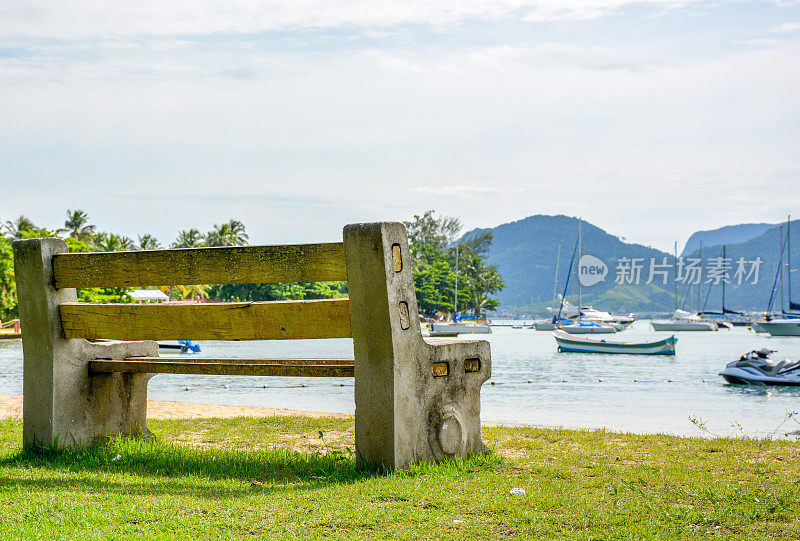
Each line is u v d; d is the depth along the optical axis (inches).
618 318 4734.3
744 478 257.3
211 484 237.1
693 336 3612.2
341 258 244.2
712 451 329.4
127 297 2677.2
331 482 238.4
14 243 277.6
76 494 216.4
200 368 277.0
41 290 273.9
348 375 255.8
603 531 188.1
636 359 1727.4
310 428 412.8
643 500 218.2
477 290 5610.2
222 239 4320.9
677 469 272.4
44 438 276.4
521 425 478.6
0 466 262.5
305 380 1003.9
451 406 269.0
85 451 279.1
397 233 243.8
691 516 200.2
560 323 4416.8
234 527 187.6
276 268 248.5
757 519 200.7
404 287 246.5
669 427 551.2
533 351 2123.5
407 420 247.3
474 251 6097.4
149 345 314.7
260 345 2130.9
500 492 225.1
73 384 282.0
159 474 255.3
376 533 184.4
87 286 271.6
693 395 853.8
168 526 186.7
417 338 252.2
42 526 182.7
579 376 1190.3
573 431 399.2
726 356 1838.1
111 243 3971.5
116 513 195.0
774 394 878.4
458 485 231.3
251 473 256.7
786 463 294.5
